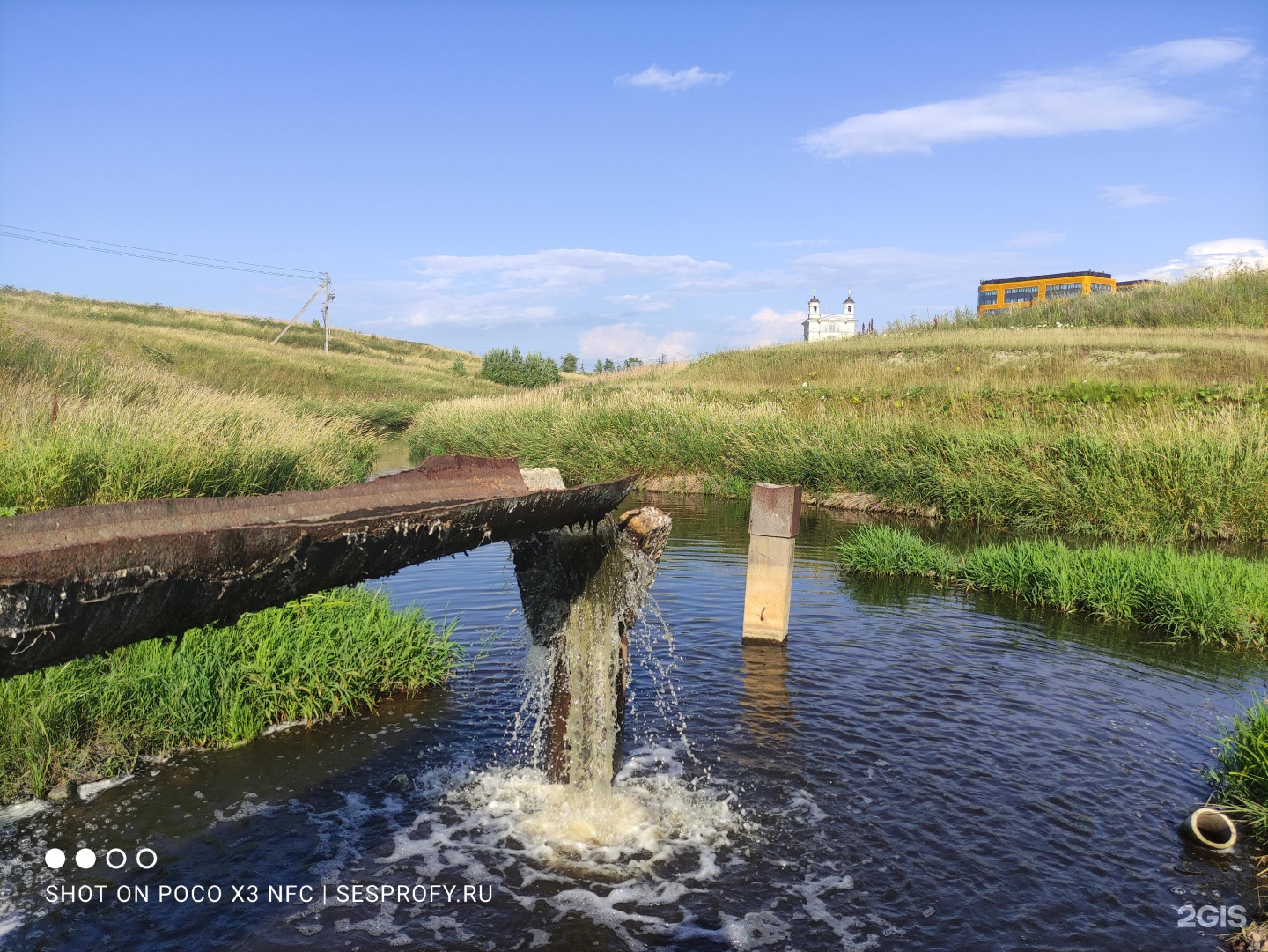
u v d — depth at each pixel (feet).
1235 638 24.77
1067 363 87.45
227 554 6.77
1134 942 11.81
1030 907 12.57
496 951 11.60
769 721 18.84
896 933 12.01
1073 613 27.91
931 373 92.53
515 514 10.64
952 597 30.07
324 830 14.44
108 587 6.07
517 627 25.27
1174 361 82.69
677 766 16.83
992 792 15.85
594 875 13.37
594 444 68.69
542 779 16.34
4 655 5.82
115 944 11.60
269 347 174.60
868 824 14.78
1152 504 41.52
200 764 16.62
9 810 14.75
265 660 18.88
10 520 6.56
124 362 64.13
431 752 17.31
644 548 16.66
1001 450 48.60
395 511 9.05
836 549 39.37
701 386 98.48
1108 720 18.94
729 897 12.83
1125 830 14.61
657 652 23.43
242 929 11.94
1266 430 42.52
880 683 21.09
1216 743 17.46
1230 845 13.85
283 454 40.88
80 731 16.51
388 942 11.74
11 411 34.94
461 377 197.57
